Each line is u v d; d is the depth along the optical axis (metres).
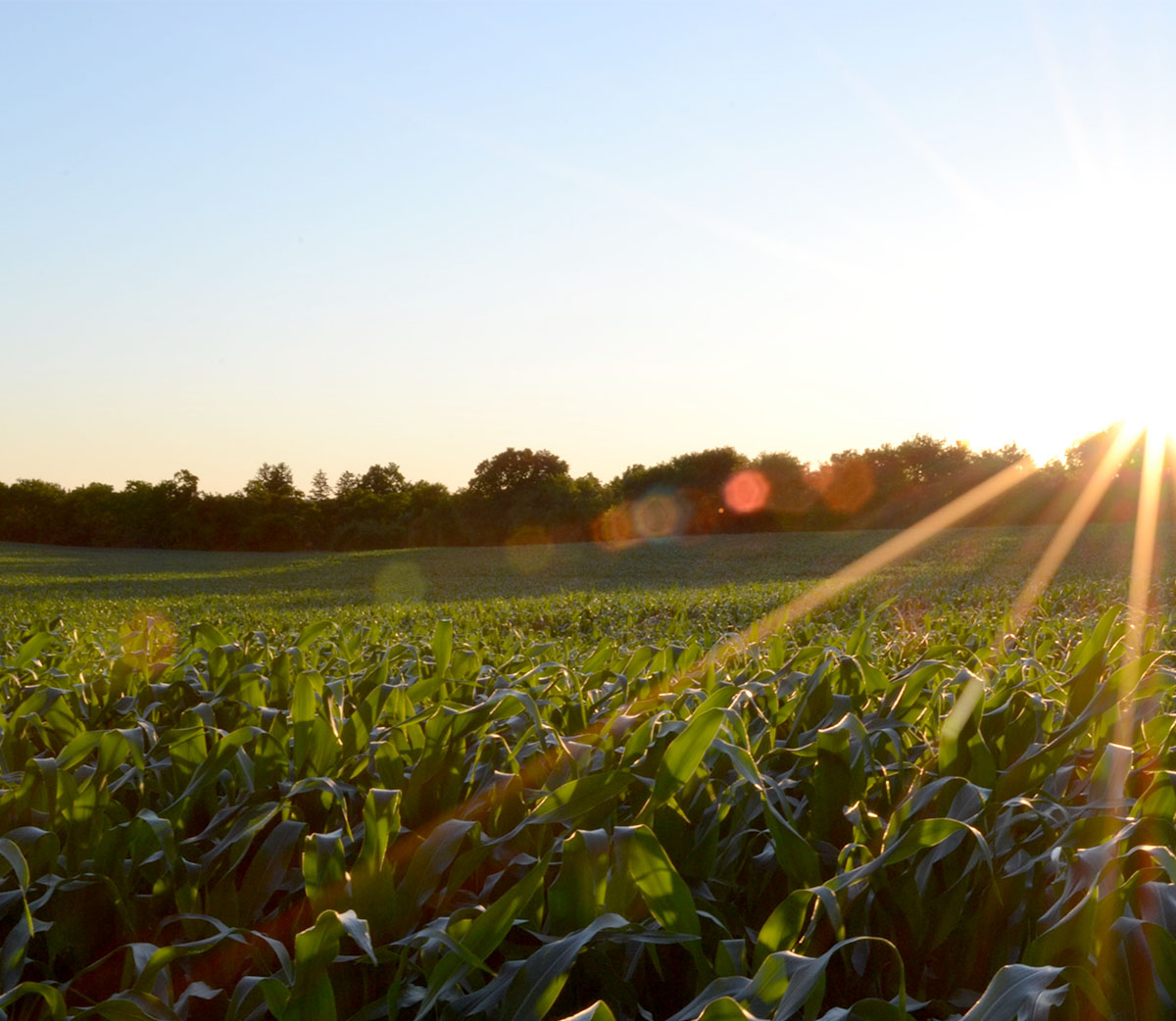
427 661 3.80
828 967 1.58
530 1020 1.11
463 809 1.98
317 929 1.19
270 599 28.47
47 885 1.63
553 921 1.43
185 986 1.57
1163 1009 1.20
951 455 83.31
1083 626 5.54
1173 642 4.50
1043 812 1.71
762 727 2.50
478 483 105.44
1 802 1.89
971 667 3.43
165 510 96.12
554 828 1.90
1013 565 31.84
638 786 1.93
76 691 3.01
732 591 19.12
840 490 79.81
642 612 14.62
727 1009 1.02
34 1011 1.45
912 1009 1.31
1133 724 2.38
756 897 1.78
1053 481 70.38
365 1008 1.29
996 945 1.54
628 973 1.43
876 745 2.16
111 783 2.18
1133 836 1.63
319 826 2.12
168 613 19.84
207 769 1.88
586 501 85.19
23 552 87.06
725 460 85.25
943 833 1.37
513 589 32.50
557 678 2.95
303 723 2.21
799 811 1.91
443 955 1.38
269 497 97.56
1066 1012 1.21
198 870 1.70
